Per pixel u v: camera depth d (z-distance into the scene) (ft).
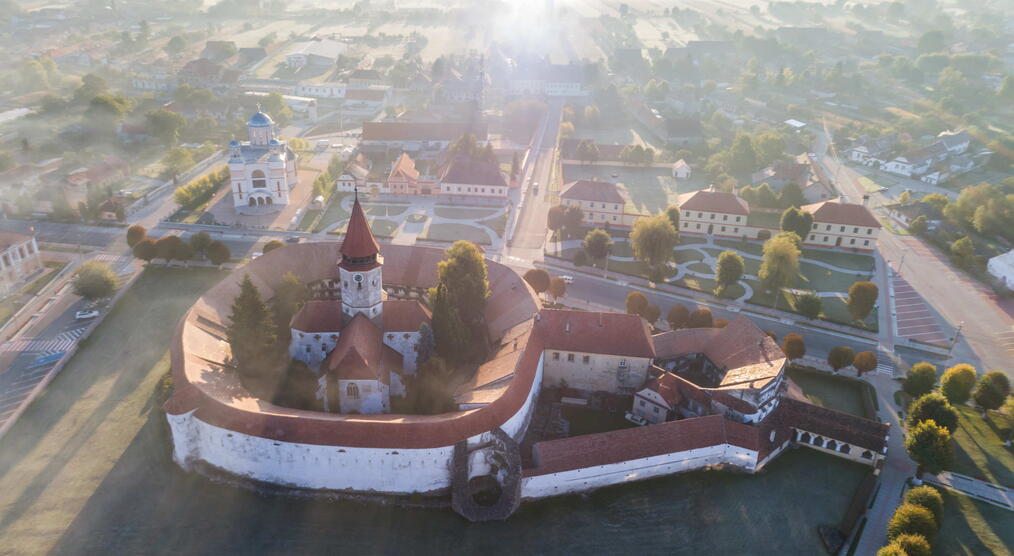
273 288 483.51
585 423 401.49
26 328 489.67
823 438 385.09
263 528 325.01
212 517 329.52
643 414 404.77
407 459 334.24
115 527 322.96
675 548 323.78
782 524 338.54
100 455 365.81
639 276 591.78
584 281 584.81
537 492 346.33
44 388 420.36
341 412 377.91
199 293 540.93
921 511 320.29
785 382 411.75
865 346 499.92
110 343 470.39
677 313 492.13
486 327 458.50
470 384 397.39
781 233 591.37
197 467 353.92
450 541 322.34
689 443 361.92
